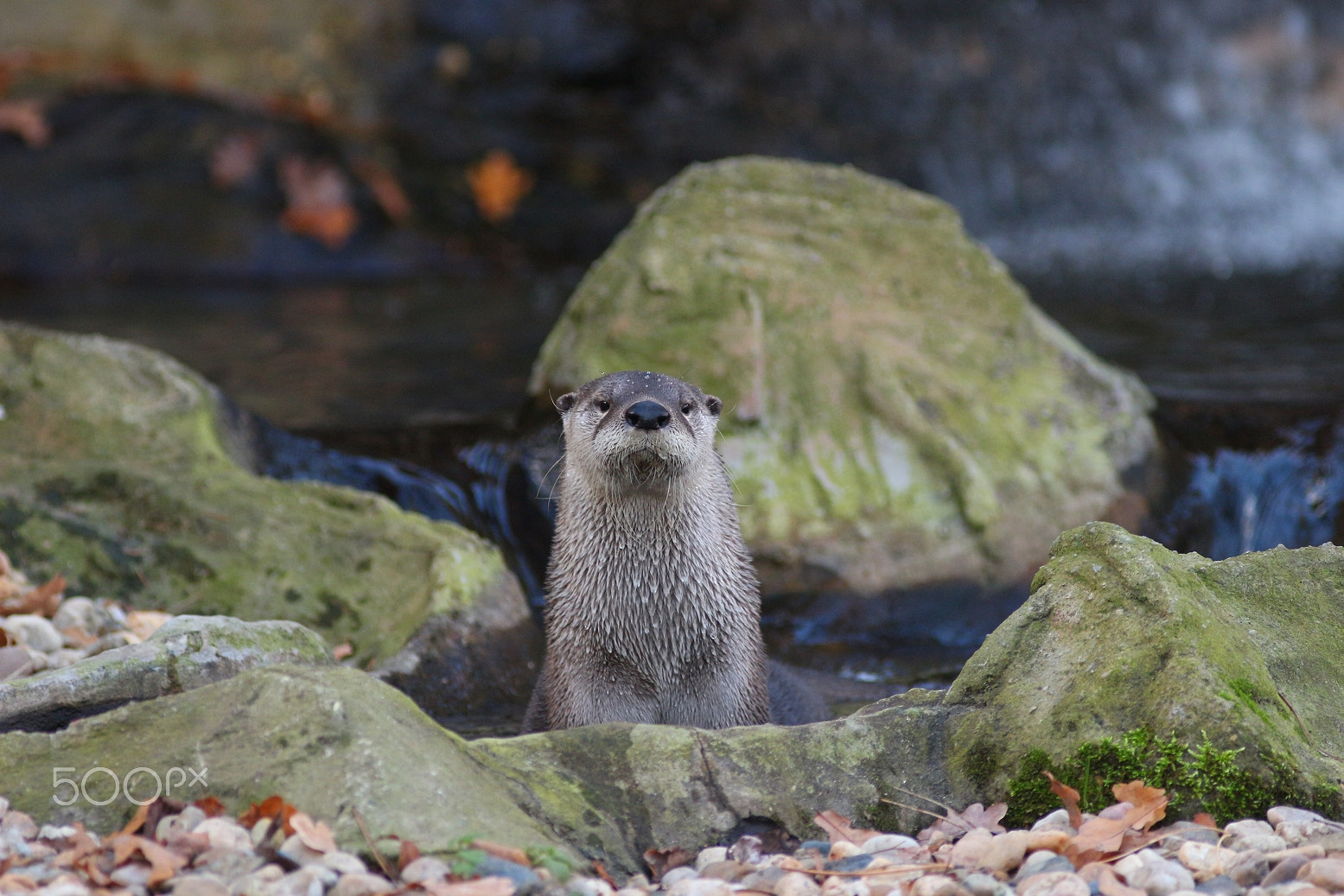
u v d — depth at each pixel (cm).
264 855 499
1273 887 483
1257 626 621
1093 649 599
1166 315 1731
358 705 553
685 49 2617
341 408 1370
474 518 1141
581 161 2494
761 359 1128
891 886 515
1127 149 2745
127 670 632
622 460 686
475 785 546
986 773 590
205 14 2444
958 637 1033
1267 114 2802
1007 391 1135
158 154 2209
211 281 2142
